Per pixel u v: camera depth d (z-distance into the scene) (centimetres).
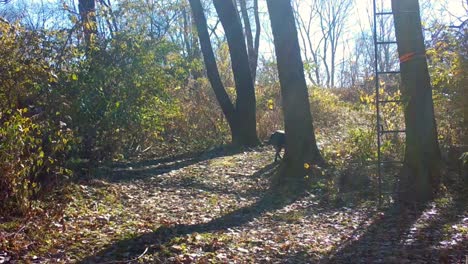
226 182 1270
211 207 1023
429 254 709
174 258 668
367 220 911
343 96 2845
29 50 1095
